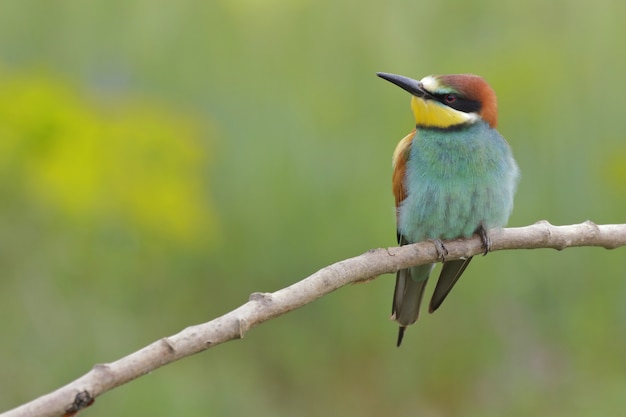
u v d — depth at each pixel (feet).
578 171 39.58
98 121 38.50
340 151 40.04
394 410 36.40
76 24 41.88
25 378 33.17
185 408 32.96
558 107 40.86
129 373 16.28
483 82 27.84
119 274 35.94
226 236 38.27
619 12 42.83
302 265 38.24
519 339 36.91
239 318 17.84
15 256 35.04
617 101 40.86
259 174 39.17
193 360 35.50
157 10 42.29
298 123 40.42
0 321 33.71
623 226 24.61
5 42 41.57
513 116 40.96
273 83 41.39
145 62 41.78
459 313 37.42
